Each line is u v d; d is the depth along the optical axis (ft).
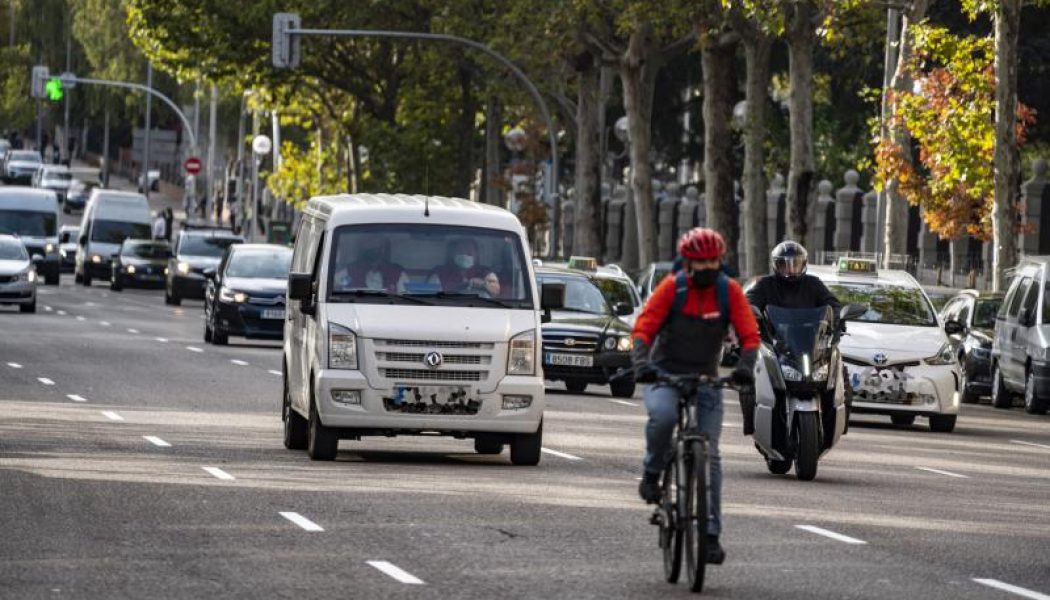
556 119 466.29
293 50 349.82
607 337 207.10
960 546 99.35
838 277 187.32
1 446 135.03
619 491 119.14
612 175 562.66
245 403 179.83
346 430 133.39
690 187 451.12
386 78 495.82
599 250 398.42
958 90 270.05
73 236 613.52
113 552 90.27
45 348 249.14
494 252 138.72
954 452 158.81
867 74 435.12
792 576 87.81
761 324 134.10
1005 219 255.50
